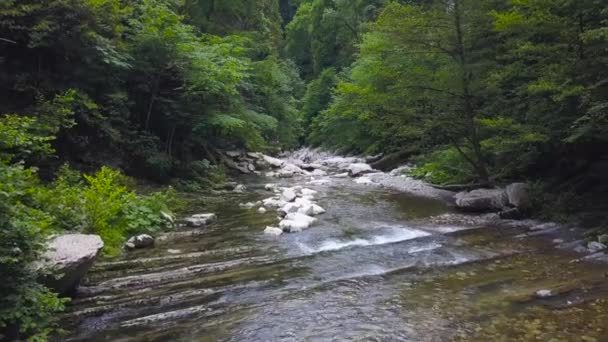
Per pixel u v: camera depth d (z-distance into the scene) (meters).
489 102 14.10
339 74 39.78
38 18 11.98
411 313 5.91
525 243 9.07
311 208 12.39
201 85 17.86
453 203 13.66
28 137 6.07
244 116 22.34
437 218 11.68
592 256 7.96
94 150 14.45
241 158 25.72
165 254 8.79
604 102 9.17
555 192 11.70
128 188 14.07
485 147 13.63
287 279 7.40
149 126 18.44
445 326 5.47
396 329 5.44
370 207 13.36
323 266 8.02
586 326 5.29
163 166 16.62
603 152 11.48
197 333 5.49
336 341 5.17
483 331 5.29
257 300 6.53
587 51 9.96
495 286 6.76
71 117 13.13
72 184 11.44
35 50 12.70
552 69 10.69
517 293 6.43
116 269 7.88
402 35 14.00
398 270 7.73
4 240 4.73
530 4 10.62
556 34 10.95
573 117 10.41
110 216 9.63
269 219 11.93
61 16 12.34
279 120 34.25
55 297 5.10
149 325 5.73
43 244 5.29
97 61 13.95
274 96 32.84
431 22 13.67
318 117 40.25
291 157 38.47
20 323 4.72
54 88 12.66
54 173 11.60
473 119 13.66
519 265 7.70
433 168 17.94
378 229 10.59
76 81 13.52
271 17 41.50
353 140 31.25
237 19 31.30
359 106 16.94
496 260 8.05
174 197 13.98
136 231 10.09
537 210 11.15
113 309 6.20
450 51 14.05
